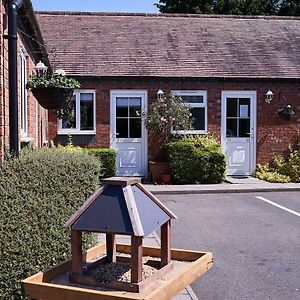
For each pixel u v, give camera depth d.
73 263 2.67
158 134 13.91
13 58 5.65
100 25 15.62
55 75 8.27
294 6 29.97
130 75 13.59
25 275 3.60
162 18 16.38
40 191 4.10
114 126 13.82
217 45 15.28
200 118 14.10
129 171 13.93
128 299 2.38
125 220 2.51
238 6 29.72
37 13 15.84
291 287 4.93
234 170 14.34
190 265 2.91
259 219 8.62
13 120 5.64
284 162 14.34
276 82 14.30
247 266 5.67
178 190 11.79
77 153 5.38
